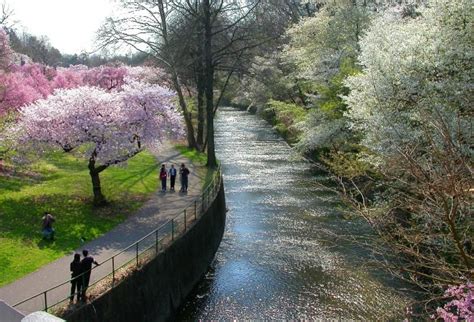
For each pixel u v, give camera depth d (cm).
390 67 1753
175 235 1781
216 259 2102
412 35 1767
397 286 1741
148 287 1495
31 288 1368
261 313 1614
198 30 3416
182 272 1742
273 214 2670
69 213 2109
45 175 2852
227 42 3478
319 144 3069
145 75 4909
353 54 3058
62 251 1681
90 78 5606
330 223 2477
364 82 1808
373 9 3266
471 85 1562
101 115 2203
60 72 5697
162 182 2620
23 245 1709
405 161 1026
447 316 756
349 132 3002
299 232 2375
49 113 2138
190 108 4956
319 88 3316
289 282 1839
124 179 2838
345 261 1995
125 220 2062
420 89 1677
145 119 2242
